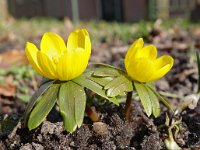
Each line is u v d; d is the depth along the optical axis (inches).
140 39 3.8
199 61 4.5
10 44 14.4
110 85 3.7
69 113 3.6
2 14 32.4
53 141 4.1
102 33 16.6
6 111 6.3
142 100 3.7
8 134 4.3
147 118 4.4
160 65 3.8
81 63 3.7
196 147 4.0
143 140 4.0
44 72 3.7
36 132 4.2
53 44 4.0
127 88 3.7
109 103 4.6
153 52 3.8
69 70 3.6
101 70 3.8
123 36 14.4
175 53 10.1
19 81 8.2
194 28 18.6
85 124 4.1
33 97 3.8
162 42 12.0
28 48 3.7
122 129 4.1
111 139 4.1
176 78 7.8
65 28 21.9
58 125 4.1
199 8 30.9
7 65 9.3
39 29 21.1
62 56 3.6
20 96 6.7
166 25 19.5
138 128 4.3
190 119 4.7
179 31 16.6
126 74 3.9
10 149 4.2
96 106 4.7
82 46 4.0
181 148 3.9
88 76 3.8
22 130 4.3
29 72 8.4
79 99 3.6
